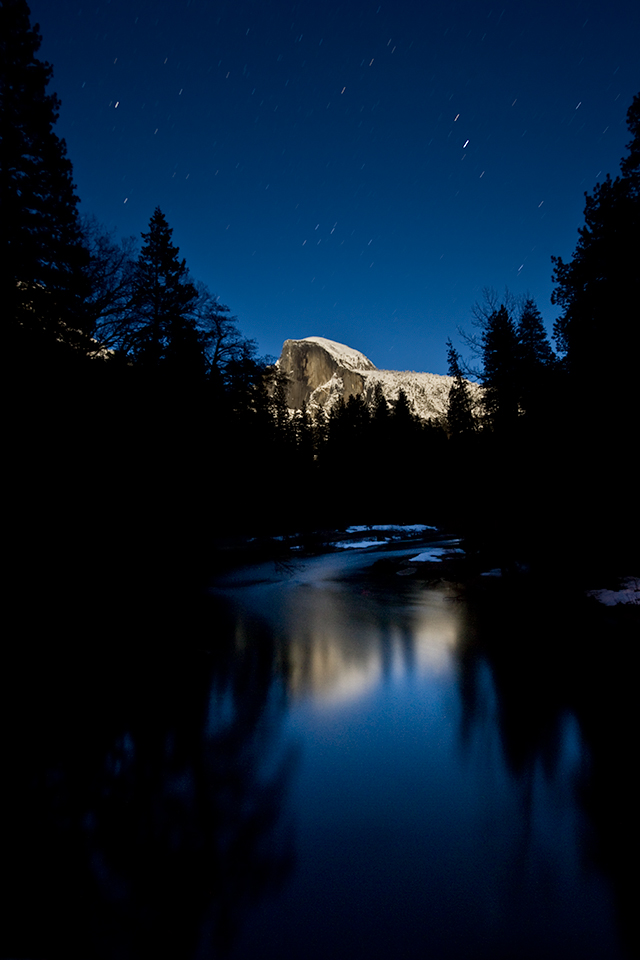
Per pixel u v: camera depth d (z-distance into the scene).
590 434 13.88
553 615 12.37
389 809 4.84
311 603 15.94
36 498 10.31
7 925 3.36
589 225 17.55
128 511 12.31
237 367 18.58
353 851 4.20
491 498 17.92
